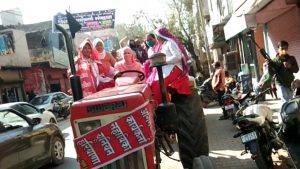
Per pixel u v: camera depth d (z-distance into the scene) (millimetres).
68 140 13367
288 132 5309
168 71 5699
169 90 5734
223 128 11000
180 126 5828
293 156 5316
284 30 14945
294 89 5906
